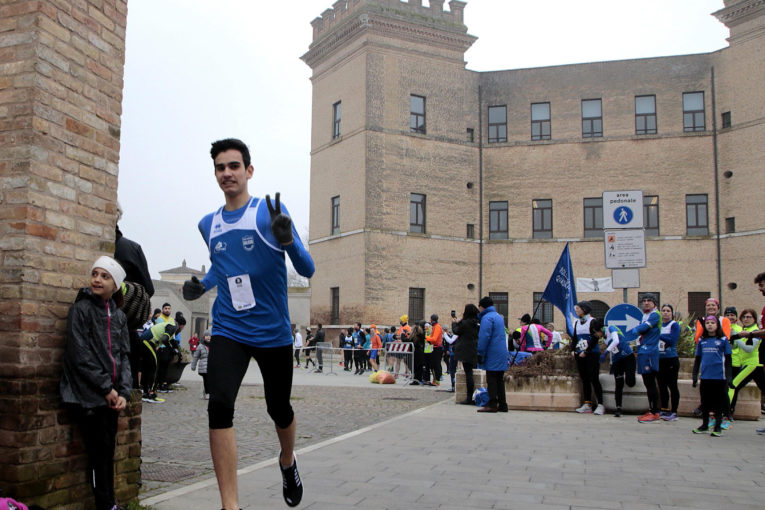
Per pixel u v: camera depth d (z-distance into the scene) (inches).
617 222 549.6
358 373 1053.2
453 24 1475.1
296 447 327.3
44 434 173.3
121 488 200.2
